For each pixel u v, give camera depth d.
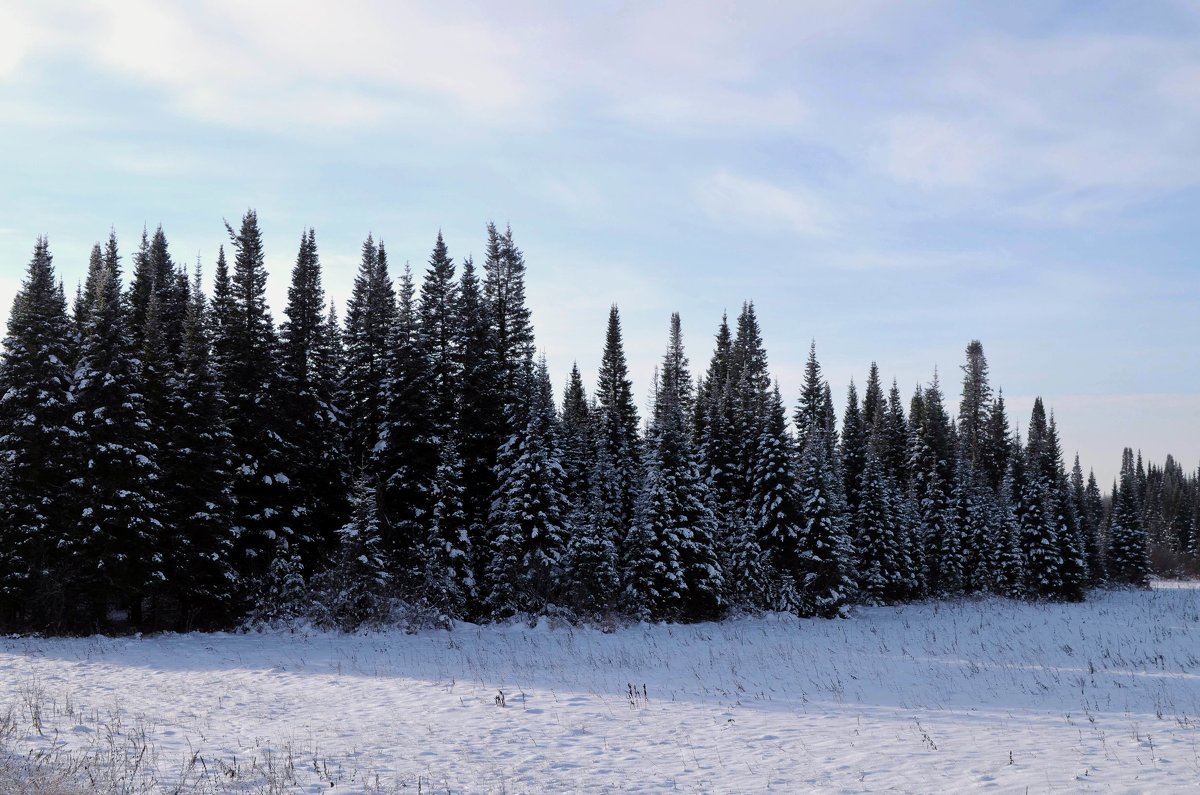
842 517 50.41
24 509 30.92
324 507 39.78
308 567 37.94
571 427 52.03
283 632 32.44
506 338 53.47
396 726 14.38
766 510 46.09
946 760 11.65
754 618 43.03
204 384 33.75
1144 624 36.72
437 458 38.94
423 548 36.91
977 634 32.84
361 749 12.41
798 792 10.10
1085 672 21.41
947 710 16.06
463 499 41.56
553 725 14.50
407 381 39.06
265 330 38.06
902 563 55.62
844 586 45.34
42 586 30.31
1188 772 10.55
